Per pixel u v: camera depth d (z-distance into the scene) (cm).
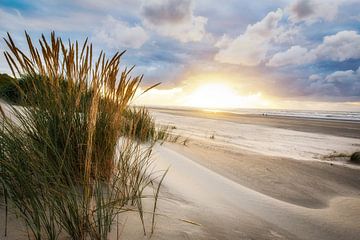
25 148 124
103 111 169
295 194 362
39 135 134
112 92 160
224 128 1675
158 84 158
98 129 161
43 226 114
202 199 214
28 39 122
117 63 149
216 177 330
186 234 140
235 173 431
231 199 244
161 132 679
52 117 145
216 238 146
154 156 329
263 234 172
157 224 142
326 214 268
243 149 784
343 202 347
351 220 256
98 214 115
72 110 147
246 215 204
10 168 113
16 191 112
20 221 115
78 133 149
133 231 129
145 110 561
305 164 630
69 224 108
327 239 198
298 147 1013
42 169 115
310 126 2467
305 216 243
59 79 141
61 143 149
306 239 187
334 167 636
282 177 460
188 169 324
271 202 269
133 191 165
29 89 136
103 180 160
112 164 166
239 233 163
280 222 210
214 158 539
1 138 126
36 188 115
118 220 136
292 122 3047
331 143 1244
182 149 562
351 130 2164
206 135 1138
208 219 171
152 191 197
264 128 1934
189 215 169
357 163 727
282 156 736
